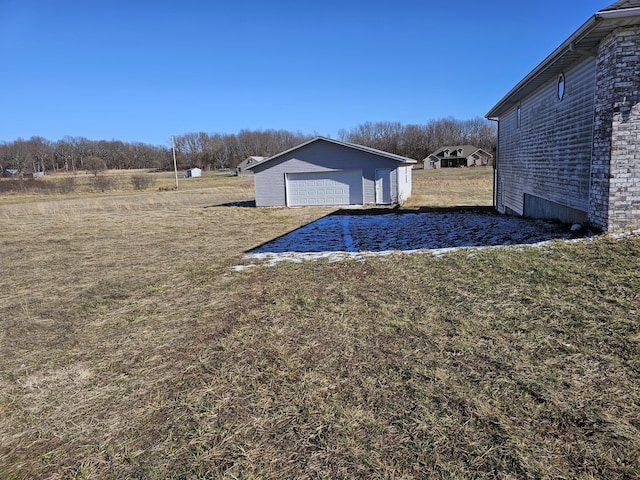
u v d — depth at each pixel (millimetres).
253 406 2598
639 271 4469
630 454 1982
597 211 6227
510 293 4324
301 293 4953
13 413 2703
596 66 6172
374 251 7309
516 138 11852
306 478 1970
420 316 3920
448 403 2488
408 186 21375
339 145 18156
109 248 9195
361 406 2516
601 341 3119
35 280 6539
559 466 1938
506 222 9859
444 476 1923
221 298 4984
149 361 3357
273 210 17328
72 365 3381
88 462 2180
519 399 2482
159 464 2127
